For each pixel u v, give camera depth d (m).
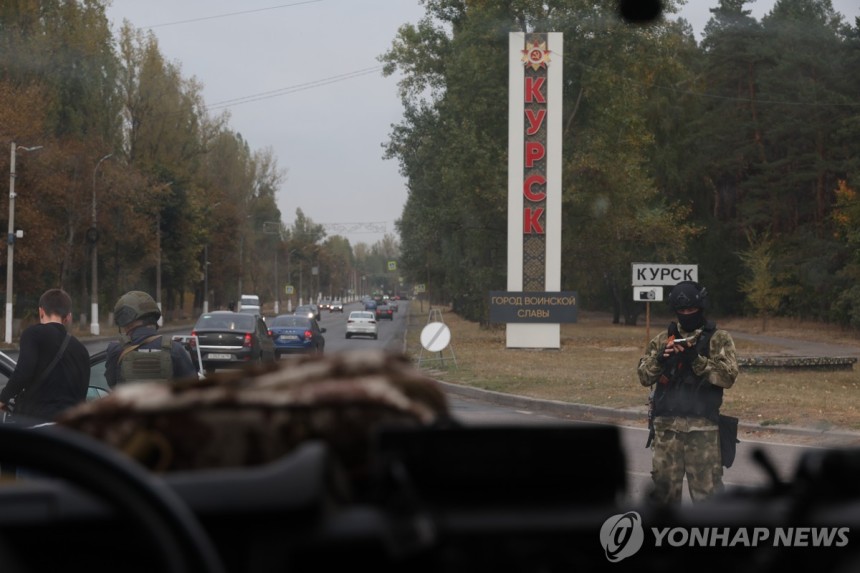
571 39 84.69
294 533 2.97
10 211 85.06
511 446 3.39
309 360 4.35
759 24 126.06
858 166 107.44
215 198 169.25
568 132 90.69
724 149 125.25
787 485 3.65
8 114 90.25
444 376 47.12
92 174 102.25
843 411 30.33
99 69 107.88
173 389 4.03
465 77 87.06
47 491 3.12
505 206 85.81
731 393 36.50
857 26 112.94
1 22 100.19
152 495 2.64
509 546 3.17
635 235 96.75
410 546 3.00
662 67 89.31
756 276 116.44
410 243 167.62
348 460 3.85
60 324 13.22
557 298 71.19
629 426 29.78
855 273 101.38
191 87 135.00
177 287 152.75
